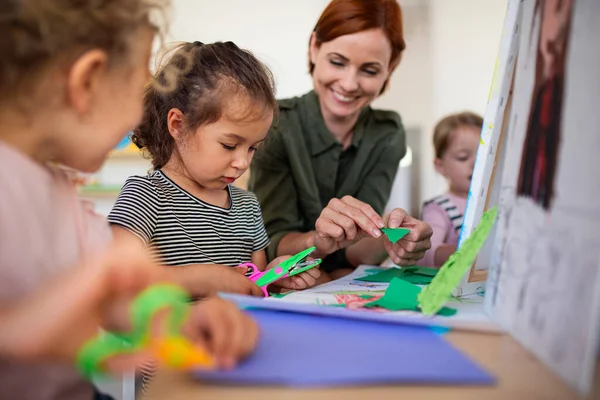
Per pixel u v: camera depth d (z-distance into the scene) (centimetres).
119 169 257
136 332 34
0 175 41
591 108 39
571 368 36
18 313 35
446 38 233
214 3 246
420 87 237
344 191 129
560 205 42
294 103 129
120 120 49
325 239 91
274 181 123
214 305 43
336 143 125
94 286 35
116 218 83
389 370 36
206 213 95
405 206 228
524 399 33
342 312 51
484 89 232
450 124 173
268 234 120
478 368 37
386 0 114
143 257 40
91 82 45
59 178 50
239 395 33
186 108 89
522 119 55
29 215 42
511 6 61
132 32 49
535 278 45
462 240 67
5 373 42
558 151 44
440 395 33
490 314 53
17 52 41
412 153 236
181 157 93
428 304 54
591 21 41
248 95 88
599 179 37
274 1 248
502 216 55
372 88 117
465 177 168
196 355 34
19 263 41
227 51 94
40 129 45
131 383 69
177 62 91
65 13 43
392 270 88
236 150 90
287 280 82
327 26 115
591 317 34
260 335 44
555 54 48
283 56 251
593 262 35
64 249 47
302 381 34
